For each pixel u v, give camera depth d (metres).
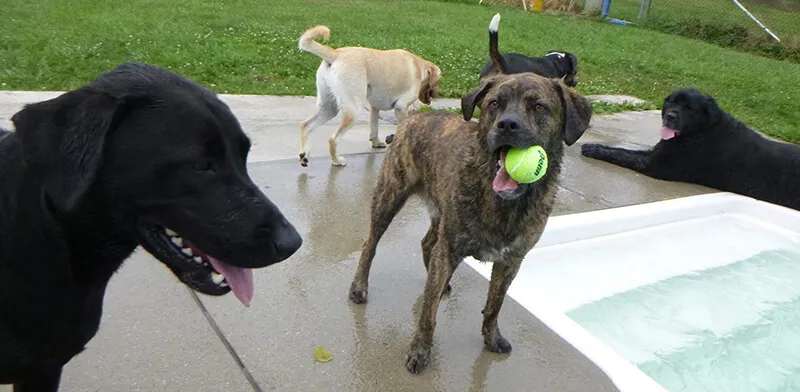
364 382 0.83
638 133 2.43
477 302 1.08
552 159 0.88
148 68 0.57
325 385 0.82
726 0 7.21
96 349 0.82
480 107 0.90
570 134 0.86
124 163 0.52
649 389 0.87
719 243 1.54
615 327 1.14
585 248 1.41
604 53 4.23
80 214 0.53
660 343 1.11
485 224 0.84
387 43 3.48
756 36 5.75
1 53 2.32
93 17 3.21
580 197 1.67
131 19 3.25
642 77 3.68
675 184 1.95
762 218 1.68
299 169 1.61
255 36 3.21
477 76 3.04
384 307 1.03
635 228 1.52
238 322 0.92
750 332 1.18
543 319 1.04
